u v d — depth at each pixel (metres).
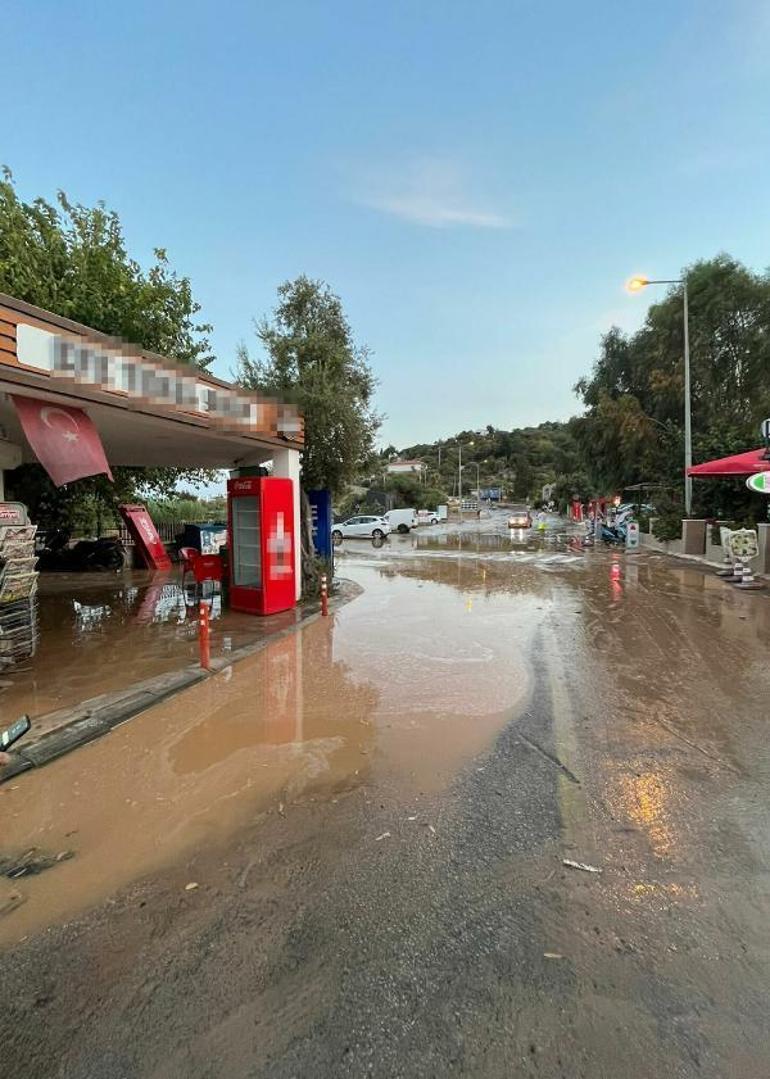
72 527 19.62
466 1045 2.07
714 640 8.11
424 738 4.82
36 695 5.82
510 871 3.06
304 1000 2.28
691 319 27.11
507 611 10.49
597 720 5.18
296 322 14.44
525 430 137.38
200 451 12.25
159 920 2.73
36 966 2.46
